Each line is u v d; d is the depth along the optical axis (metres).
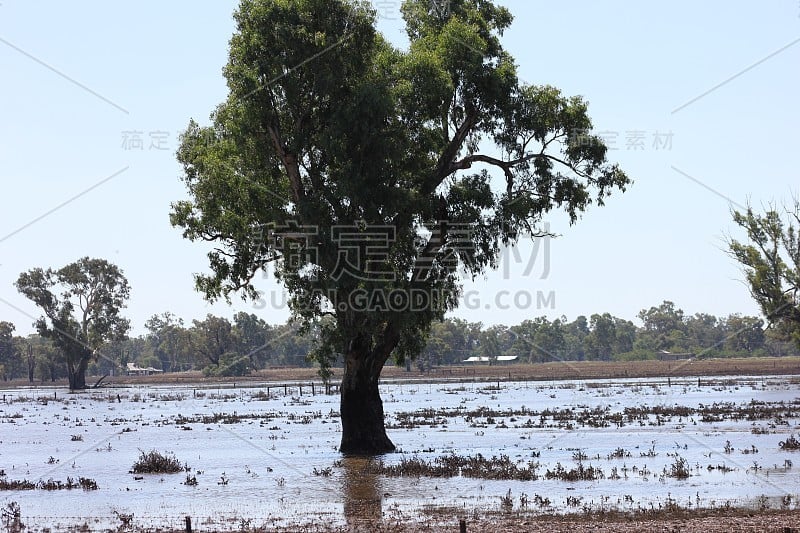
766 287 141.88
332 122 54.22
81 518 36.31
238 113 54.78
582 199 61.16
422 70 54.97
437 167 59.84
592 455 54.22
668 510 34.38
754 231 142.88
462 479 45.12
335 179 56.44
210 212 58.50
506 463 49.50
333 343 57.91
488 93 57.91
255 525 33.72
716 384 156.62
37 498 42.09
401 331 58.03
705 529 29.92
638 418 81.62
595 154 60.00
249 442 69.94
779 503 35.56
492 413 95.12
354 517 35.09
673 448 56.53
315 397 149.88
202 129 62.25
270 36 54.62
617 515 33.69
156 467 51.88
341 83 55.28
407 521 33.78
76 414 118.88
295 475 48.62
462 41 56.84
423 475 46.84
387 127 55.38
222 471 51.38
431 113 57.19
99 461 58.75
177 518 35.81
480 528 31.42
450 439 68.12
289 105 55.56
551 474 45.00
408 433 74.31
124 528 33.81
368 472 48.88
